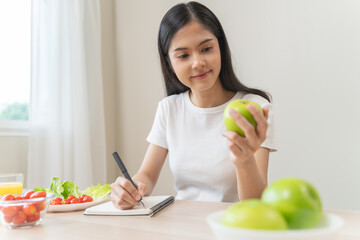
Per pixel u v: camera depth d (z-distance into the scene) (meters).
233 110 0.72
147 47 2.74
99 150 2.55
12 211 0.79
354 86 2.01
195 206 0.98
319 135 2.11
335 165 2.06
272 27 2.25
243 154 0.79
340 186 2.04
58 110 2.24
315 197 0.49
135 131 2.78
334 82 2.07
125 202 0.94
